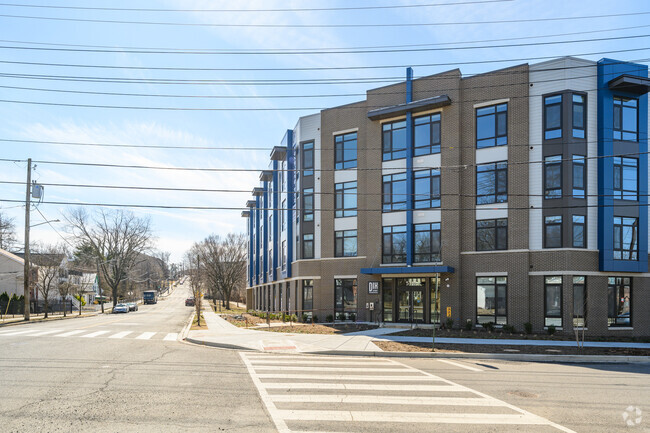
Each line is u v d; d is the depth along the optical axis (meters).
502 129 25.77
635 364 15.50
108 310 67.06
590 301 23.33
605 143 23.83
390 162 29.19
